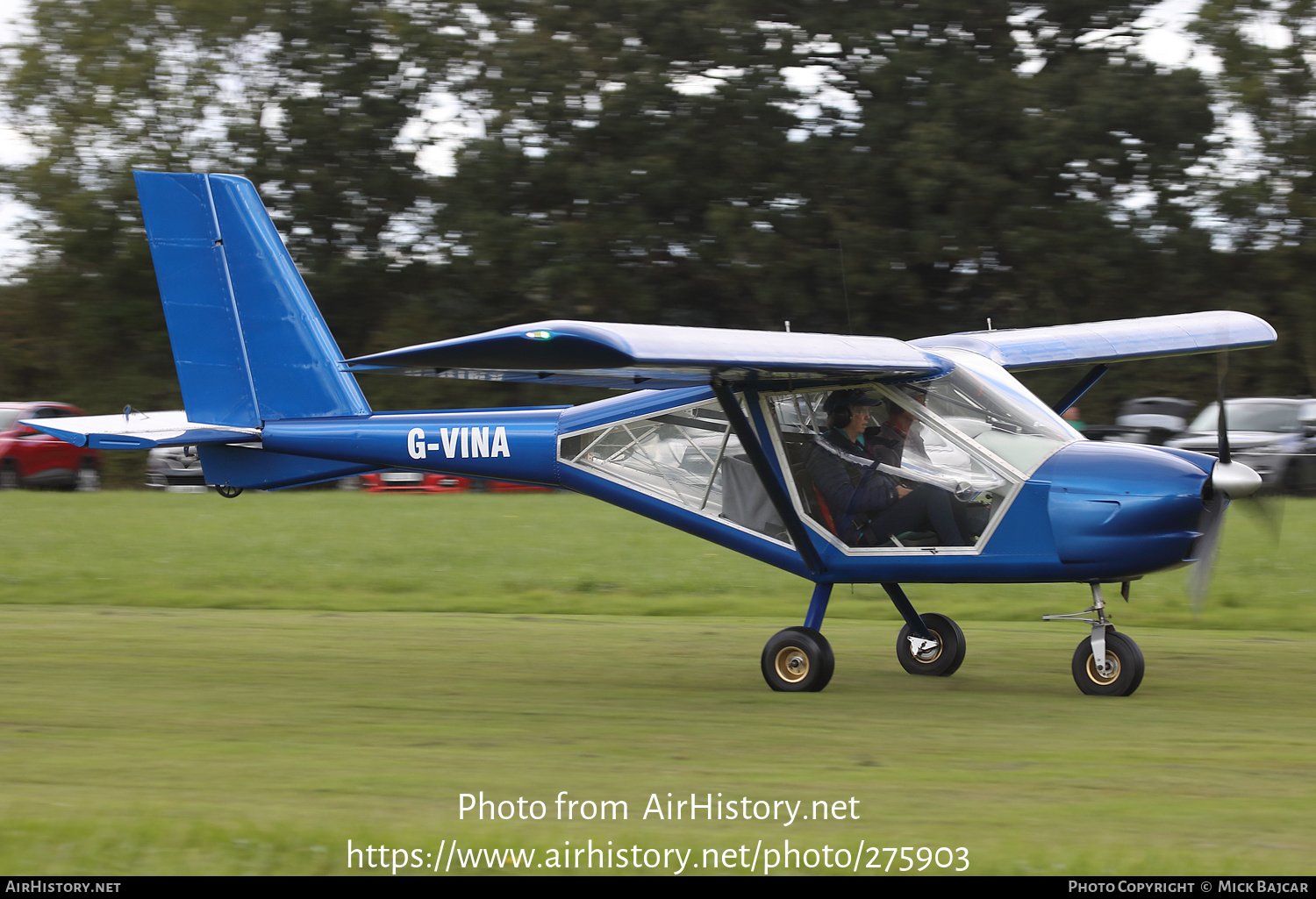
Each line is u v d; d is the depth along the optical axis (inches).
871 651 1234.6
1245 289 4207.7
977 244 3966.5
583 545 2042.3
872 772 740.7
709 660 1185.4
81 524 2284.7
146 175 1242.6
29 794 693.9
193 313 1251.8
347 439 1205.7
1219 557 1808.6
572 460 1114.1
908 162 3897.6
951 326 4160.9
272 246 1239.5
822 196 4089.6
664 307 4261.8
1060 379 4104.3
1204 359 4131.4
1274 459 2741.1
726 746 815.1
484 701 980.6
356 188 4367.6
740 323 4333.2
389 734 853.8
